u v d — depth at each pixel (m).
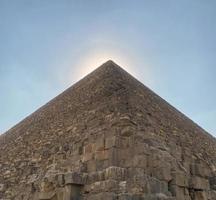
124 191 10.77
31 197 13.46
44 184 12.55
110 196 10.72
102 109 14.82
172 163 12.75
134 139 12.12
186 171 13.40
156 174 11.70
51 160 14.76
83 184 11.84
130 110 13.84
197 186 13.32
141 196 10.59
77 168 12.77
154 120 15.18
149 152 11.91
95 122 14.26
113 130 12.52
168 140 14.38
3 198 15.34
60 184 12.09
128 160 11.71
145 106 16.03
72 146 14.12
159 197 10.91
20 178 15.72
